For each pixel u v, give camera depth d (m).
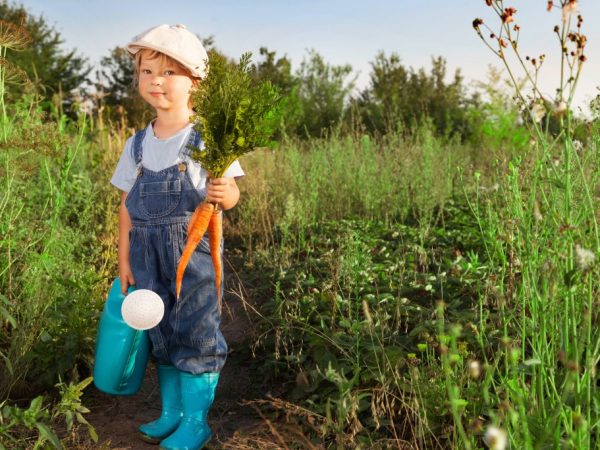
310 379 3.46
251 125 2.64
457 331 1.77
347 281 4.29
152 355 3.14
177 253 2.91
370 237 5.99
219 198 2.74
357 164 8.38
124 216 3.09
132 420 3.26
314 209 6.92
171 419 3.05
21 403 3.31
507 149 11.27
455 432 2.54
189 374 2.96
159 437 3.02
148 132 3.04
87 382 2.56
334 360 3.39
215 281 2.99
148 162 2.98
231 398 3.55
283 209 7.21
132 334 2.90
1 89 4.25
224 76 2.63
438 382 2.87
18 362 3.37
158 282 2.95
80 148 7.70
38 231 4.44
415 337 3.57
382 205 7.57
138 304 2.65
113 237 5.36
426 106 17.59
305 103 21.39
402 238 5.87
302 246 6.00
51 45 27.14
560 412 1.96
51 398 3.37
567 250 2.43
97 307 3.70
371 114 18.33
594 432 2.40
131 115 14.47
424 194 6.90
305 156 9.55
